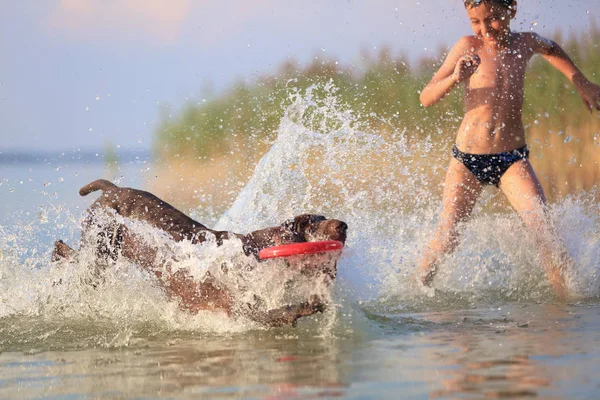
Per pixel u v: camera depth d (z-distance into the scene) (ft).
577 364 18.86
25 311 30.04
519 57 35.19
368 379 18.44
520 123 34.63
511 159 34.09
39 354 23.47
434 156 59.93
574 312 27.07
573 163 63.41
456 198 34.47
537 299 30.09
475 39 35.45
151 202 30.22
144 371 20.48
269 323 25.43
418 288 31.58
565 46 66.23
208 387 18.43
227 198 60.95
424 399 16.57
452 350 21.27
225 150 70.79
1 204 56.18
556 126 65.31
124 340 24.97
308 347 22.62
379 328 25.04
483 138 34.27
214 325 26.58
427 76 67.00
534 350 20.75
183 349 23.27
